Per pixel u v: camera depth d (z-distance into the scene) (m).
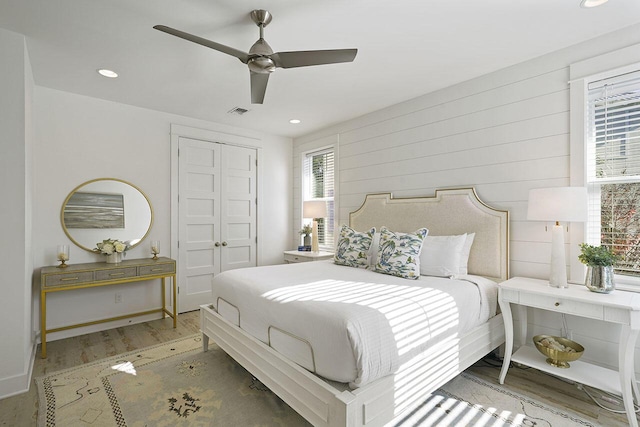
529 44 2.41
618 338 2.22
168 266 3.58
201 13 2.00
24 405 2.07
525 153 2.66
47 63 2.66
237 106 3.73
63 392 2.22
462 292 2.25
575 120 2.39
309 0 1.88
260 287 2.25
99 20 2.07
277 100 3.54
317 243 4.47
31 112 2.81
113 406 2.05
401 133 3.60
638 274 2.20
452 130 3.14
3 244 2.20
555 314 2.50
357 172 4.11
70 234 3.31
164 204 3.95
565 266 2.26
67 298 3.29
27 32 2.21
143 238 3.77
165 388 2.27
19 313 2.24
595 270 2.08
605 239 2.33
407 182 3.53
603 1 1.90
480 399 2.13
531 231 2.63
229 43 2.37
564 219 2.11
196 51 2.48
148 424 1.88
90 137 3.43
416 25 2.15
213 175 4.37
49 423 1.89
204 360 2.72
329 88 3.21
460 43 2.38
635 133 2.21
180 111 3.93
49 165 3.19
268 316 2.02
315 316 1.70
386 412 1.61
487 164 2.89
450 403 2.08
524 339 2.58
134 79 2.99
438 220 3.16
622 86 2.25
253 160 4.77
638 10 2.00
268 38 2.29
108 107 3.55
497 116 2.82
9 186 2.21
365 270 2.96
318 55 1.96
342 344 1.54
